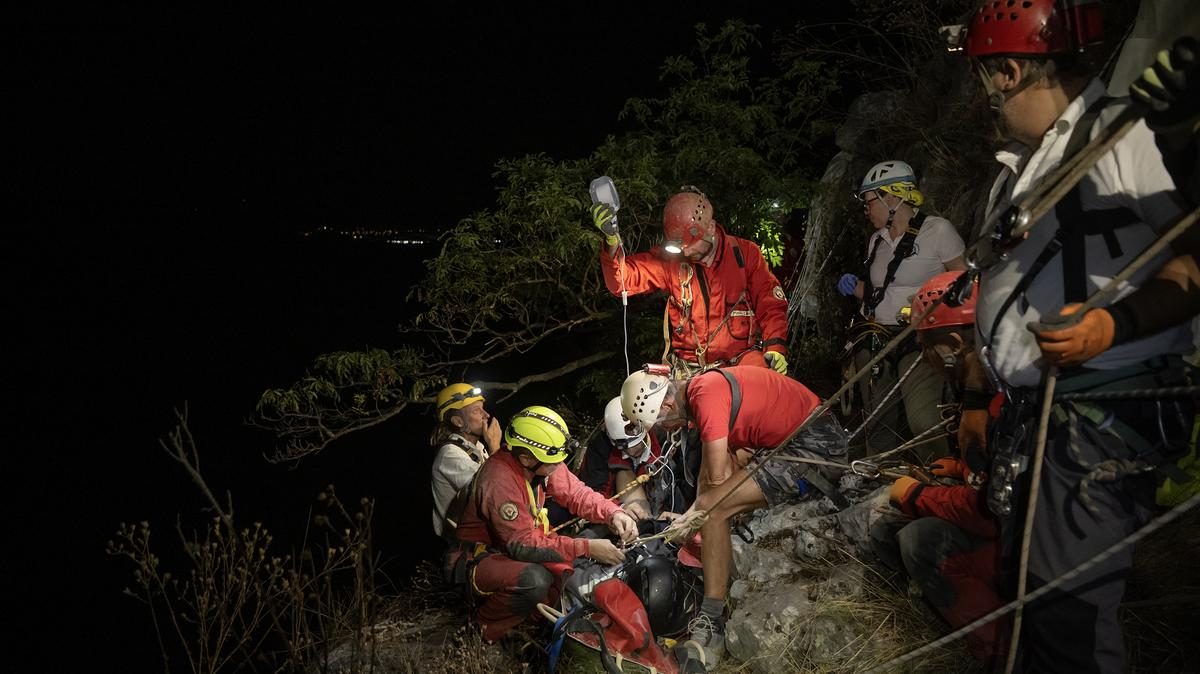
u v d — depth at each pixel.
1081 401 2.26
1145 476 2.28
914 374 4.68
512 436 4.73
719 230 5.48
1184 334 2.28
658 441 5.20
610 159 7.63
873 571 4.09
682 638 4.52
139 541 4.82
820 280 7.25
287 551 11.75
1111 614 2.31
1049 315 2.07
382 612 5.56
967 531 3.20
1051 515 2.31
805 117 8.09
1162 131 1.94
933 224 4.86
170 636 10.97
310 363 23.25
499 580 4.69
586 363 8.55
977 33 2.34
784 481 4.41
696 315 5.46
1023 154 2.41
